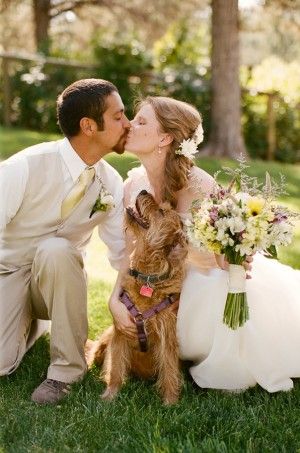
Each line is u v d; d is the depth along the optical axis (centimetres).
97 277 481
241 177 294
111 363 310
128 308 301
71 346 307
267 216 272
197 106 1170
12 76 1222
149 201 296
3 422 271
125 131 315
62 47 1345
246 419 275
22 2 1834
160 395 306
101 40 1223
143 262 297
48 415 278
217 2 1102
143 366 319
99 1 1791
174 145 315
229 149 1127
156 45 1339
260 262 318
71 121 309
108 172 343
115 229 345
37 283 311
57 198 321
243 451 247
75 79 1212
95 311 404
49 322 375
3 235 325
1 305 319
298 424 274
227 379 311
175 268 299
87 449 249
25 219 323
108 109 307
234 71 1121
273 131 1252
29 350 357
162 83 1188
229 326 289
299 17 1380
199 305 300
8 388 307
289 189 867
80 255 308
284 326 309
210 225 275
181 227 295
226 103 1123
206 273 320
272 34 1694
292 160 1277
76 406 290
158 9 1838
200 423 272
